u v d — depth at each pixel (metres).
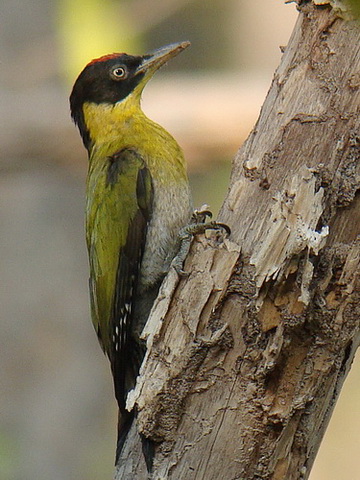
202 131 17.08
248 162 8.40
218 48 21.19
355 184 7.94
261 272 7.87
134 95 12.14
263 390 8.16
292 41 8.57
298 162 8.19
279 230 7.84
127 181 11.41
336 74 8.23
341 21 8.25
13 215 17.28
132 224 11.33
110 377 17.52
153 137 11.77
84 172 17.33
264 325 8.02
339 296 7.95
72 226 17.50
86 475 16.88
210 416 8.34
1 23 17.80
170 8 17.55
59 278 17.19
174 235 11.38
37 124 16.83
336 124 8.13
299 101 8.33
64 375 17.02
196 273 8.27
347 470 18.17
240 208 8.36
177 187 11.52
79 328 17.11
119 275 11.38
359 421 18.55
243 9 21.19
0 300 17.03
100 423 17.19
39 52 17.81
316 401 8.23
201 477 8.41
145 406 8.45
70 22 15.77
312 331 8.00
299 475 8.41
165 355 8.36
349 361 8.38
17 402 16.77
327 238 7.92
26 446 16.59
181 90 17.34
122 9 16.58
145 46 19.19
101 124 12.12
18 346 16.89
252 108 17.06
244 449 8.31
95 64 12.30
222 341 8.20
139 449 9.44
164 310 8.34
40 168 17.17
